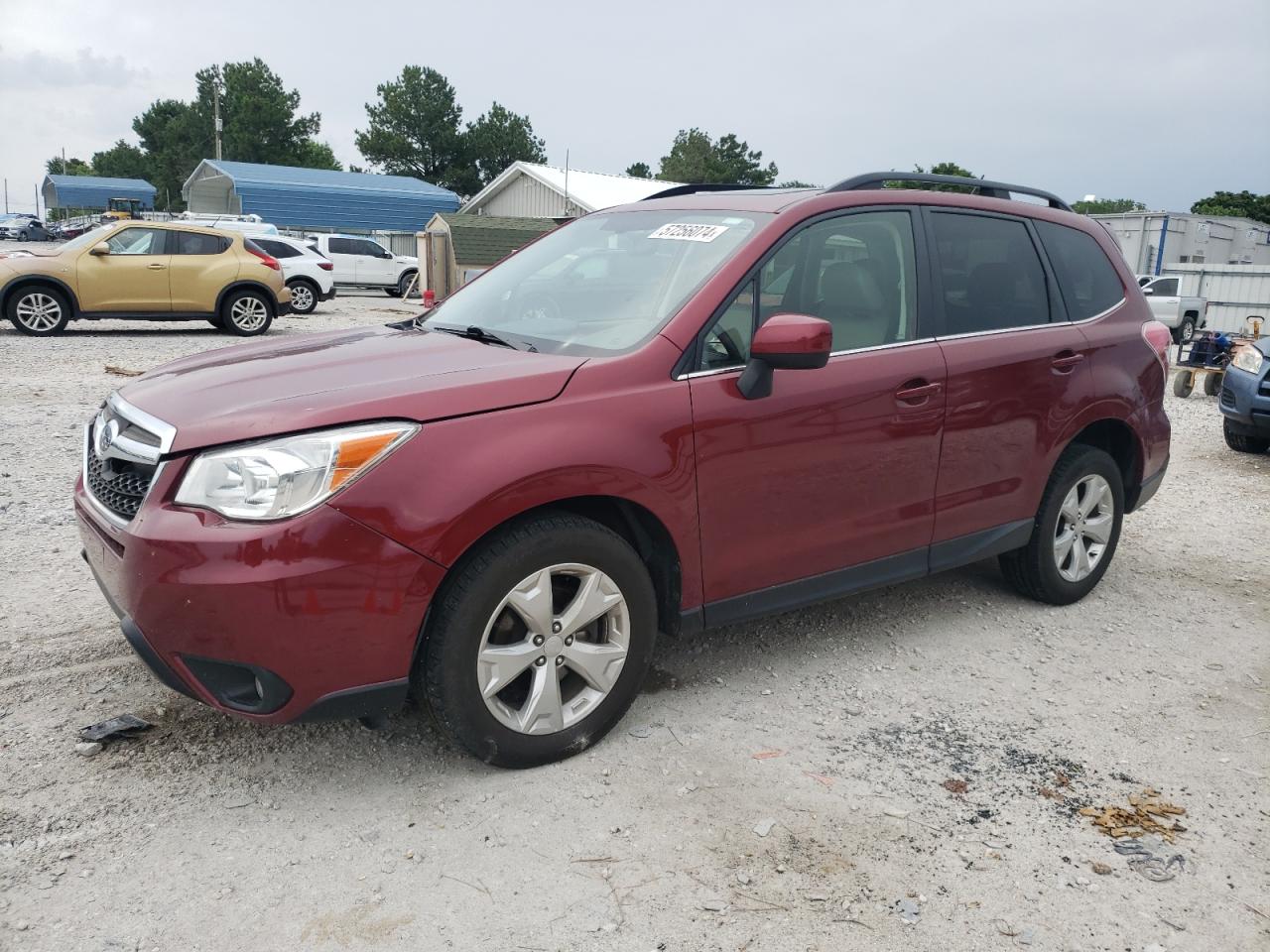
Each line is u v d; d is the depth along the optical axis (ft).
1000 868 8.74
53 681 11.57
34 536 16.74
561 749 10.07
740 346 10.98
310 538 8.38
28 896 7.90
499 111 279.90
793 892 8.29
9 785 9.42
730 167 245.65
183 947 7.45
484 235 87.04
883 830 9.22
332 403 8.87
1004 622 14.69
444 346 11.08
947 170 167.63
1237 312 93.56
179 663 8.69
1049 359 13.89
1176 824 9.53
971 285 13.41
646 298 11.21
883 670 12.83
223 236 51.08
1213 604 15.93
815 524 11.64
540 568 9.53
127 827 8.88
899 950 7.67
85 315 48.29
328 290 70.38
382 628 8.75
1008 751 10.84
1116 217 113.91
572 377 9.87
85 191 245.86
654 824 9.18
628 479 9.89
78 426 25.84
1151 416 15.67
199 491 8.55
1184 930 8.05
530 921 7.86
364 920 7.80
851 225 12.25
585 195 98.37
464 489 8.91
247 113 293.43
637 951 7.56
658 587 10.98
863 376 11.76
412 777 9.84
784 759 10.45
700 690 12.03
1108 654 13.70
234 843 8.71
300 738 10.50
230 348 12.28
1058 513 14.65
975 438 13.08
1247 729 11.60
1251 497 24.09
